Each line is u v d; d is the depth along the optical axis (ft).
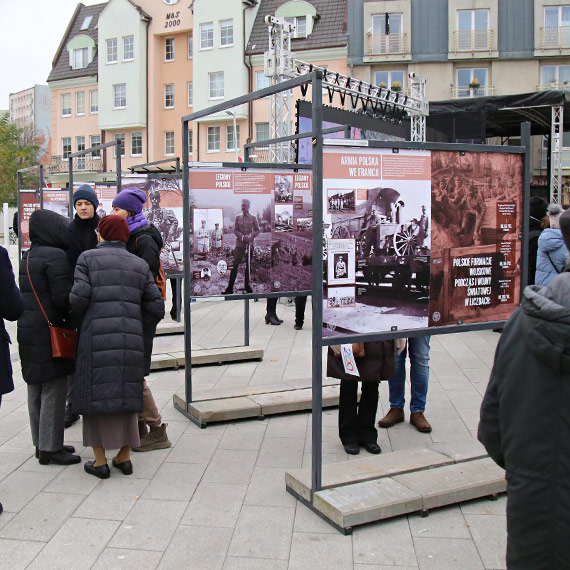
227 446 16.19
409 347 17.22
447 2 104.73
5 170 138.21
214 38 119.96
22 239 47.09
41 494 13.43
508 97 51.93
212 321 34.73
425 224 13.52
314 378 12.32
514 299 14.82
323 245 12.37
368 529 11.80
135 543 11.37
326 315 12.53
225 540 11.46
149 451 15.88
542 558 6.61
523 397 6.82
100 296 13.94
